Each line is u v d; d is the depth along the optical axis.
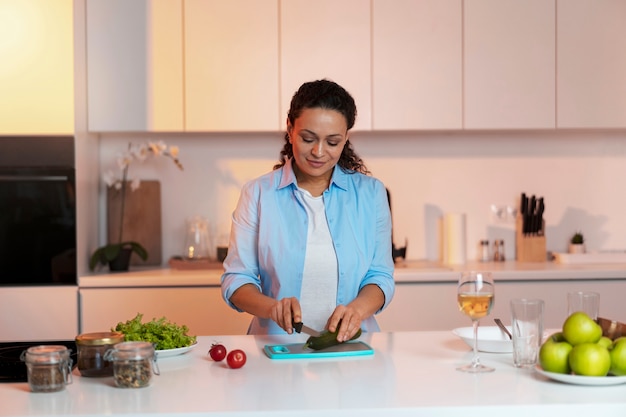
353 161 2.40
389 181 4.25
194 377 1.72
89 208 3.95
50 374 1.60
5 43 3.65
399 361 1.85
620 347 1.61
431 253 4.26
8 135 3.65
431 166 4.25
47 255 3.67
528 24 3.87
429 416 1.47
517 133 4.25
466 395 1.55
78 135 3.73
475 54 3.87
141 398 1.55
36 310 3.65
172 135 4.20
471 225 4.26
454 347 2.01
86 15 3.83
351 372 1.75
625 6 3.88
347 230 2.31
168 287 3.68
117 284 3.67
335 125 2.11
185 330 1.98
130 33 3.83
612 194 4.27
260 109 3.85
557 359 1.64
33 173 3.65
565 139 4.26
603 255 4.09
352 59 3.85
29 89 3.65
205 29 3.84
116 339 1.75
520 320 1.77
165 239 4.21
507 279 3.72
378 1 3.85
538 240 4.14
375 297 2.23
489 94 3.88
